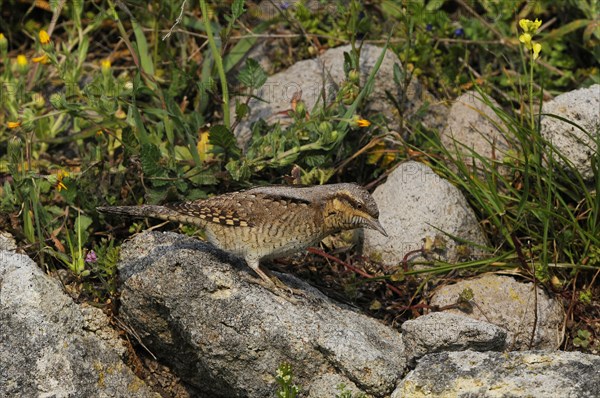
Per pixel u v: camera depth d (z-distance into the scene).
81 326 9.92
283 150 11.08
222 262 9.74
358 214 9.26
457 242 11.00
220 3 13.80
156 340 10.24
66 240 11.14
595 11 12.93
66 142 12.57
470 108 12.17
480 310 10.26
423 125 12.41
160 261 9.74
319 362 9.10
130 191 11.59
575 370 8.39
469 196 11.68
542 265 10.55
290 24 13.33
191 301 9.48
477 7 14.05
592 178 11.16
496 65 13.42
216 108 12.73
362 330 9.64
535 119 11.81
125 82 12.24
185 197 11.17
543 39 13.16
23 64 12.42
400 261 10.97
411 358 9.13
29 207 11.16
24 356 9.30
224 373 9.46
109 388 9.67
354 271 10.90
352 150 11.94
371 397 8.91
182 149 11.71
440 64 13.27
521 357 8.64
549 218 10.90
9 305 9.55
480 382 8.40
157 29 12.94
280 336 9.10
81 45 12.93
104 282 10.33
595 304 10.68
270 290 9.57
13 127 11.08
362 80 12.38
